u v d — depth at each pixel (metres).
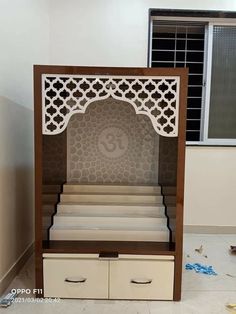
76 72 1.60
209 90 2.97
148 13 2.80
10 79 1.90
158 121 1.64
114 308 1.63
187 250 2.56
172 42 3.00
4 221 1.83
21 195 2.16
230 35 2.96
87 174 2.37
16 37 2.00
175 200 1.71
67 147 2.35
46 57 2.73
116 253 1.69
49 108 1.63
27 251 2.31
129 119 2.36
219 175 2.98
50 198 1.88
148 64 2.85
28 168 2.32
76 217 1.90
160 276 1.71
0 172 1.77
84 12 2.80
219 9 2.83
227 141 3.00
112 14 2.81
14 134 1.99
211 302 1.72
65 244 1.78
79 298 1.72
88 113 2.34
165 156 2.07
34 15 2.38
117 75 1.61
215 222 3.01
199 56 3.01
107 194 2.10
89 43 2.82
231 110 3.02
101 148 2.37
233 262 2.31
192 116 3.04
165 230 1.86
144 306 1.66
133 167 2.38
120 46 2.83
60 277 1.70
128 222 1.90
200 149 2.95
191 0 2.82
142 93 1.62
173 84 1.61
